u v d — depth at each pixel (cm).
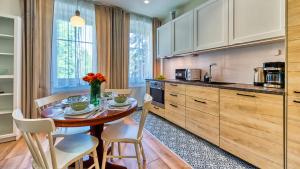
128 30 417
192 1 357
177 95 302
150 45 458
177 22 347
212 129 225
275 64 177
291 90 142
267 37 183
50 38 311
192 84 262
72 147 137
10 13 278
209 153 211
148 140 253
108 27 382
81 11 348
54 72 326
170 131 289
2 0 272
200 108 246
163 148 227
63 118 132
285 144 147
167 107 335
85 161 184
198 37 288
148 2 366
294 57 140
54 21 321
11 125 268
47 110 156
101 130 178
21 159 198
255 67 230
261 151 165
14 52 250
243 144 182
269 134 158
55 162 107
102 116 137
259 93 165
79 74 353
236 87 188
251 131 174
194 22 296
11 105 275
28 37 286
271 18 179
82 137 157
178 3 371
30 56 290
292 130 142
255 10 196
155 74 464
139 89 450
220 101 211
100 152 176
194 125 260
